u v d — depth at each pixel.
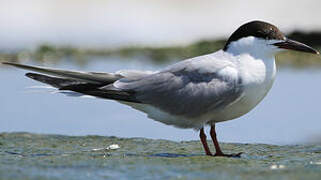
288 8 22.28
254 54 10.35
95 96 10.51
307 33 21.06
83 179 8.02
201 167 8.82
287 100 14.91
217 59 10.45
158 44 21.11
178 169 8.65
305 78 16.91
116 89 10.57
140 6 22.75
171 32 21.78
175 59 20.22
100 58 20.03
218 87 10.21
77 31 21.56
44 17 21.97
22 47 20.50
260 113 14.10
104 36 21.58
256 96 10.28
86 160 9.32
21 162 9.12
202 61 10.47
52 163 9.02
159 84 10.52
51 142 11.56
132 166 8.84
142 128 13.36
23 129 13.06
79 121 13.67
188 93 10.35
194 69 10.42
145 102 10.56
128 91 10.59
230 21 22.06
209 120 10.51
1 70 17.77
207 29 21.83
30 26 21.53
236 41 10.46
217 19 22.23
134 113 14.30
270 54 10.40
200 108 10.32
